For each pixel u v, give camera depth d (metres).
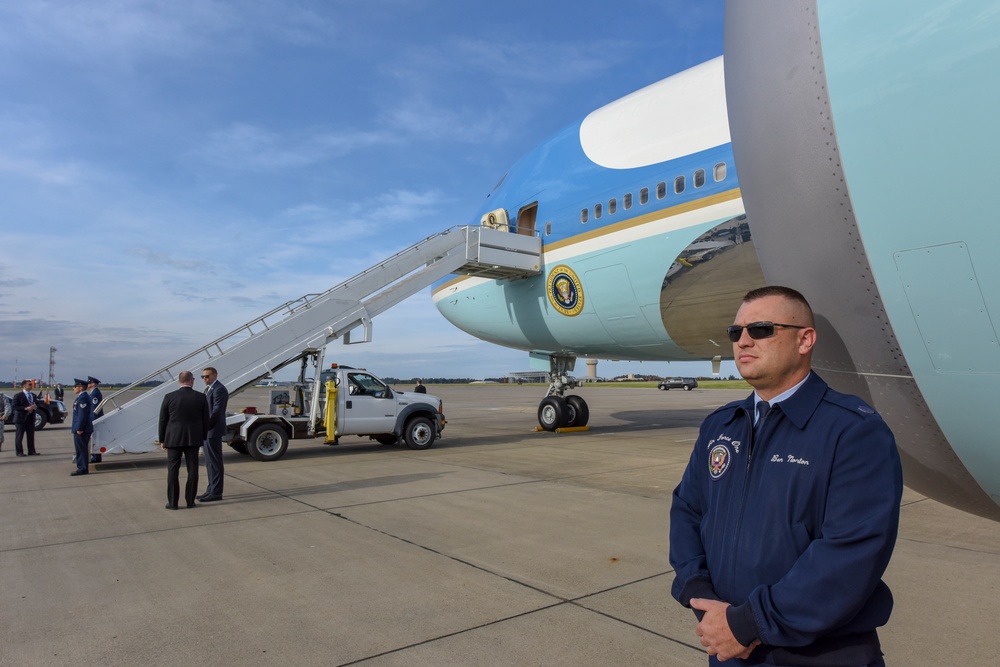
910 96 2.25
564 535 5.53
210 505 6.99
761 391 1.79
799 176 2.66
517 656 3.17
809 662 1.54
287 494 7.61
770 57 2.75
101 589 4.21
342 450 12.42
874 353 2.68
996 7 2.06
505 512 6.47
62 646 3.32
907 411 2.72
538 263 13.37
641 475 8.88
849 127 2.42
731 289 9.70
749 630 1.52
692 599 1.73
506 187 14.89
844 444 1.55
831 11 2.48
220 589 4.20
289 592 4.13
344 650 3.26
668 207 10.23
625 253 11.03
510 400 38.97
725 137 9.65
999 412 2.37
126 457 12.09
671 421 19.58
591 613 3.73
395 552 5.03
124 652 3.25
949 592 4.04
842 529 1.50
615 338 12.48
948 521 6.07
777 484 1.63
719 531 1.75
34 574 4.54
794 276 2.89
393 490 7.80
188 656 3.20
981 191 2.12
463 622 3.61
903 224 2.33
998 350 2.24
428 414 12.62
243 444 11.73
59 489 8.23
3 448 14.35
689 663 3.08
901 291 2.41
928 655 3.13
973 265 2.19
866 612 1.57
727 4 3.21
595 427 17.56
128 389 10.34
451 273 13.00
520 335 14.86
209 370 7.35
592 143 12.27
